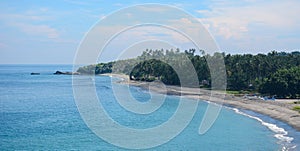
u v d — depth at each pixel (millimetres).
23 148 42156
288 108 66438
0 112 71312
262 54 115375
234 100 79688
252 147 41312
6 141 45688
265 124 55125
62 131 51281
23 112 71312
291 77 83188
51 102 87875
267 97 81875
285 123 55438
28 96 102938
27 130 52562
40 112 71062
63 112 70500
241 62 105562
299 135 47000
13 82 159500
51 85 141625
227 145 42531
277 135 47250
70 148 41625
